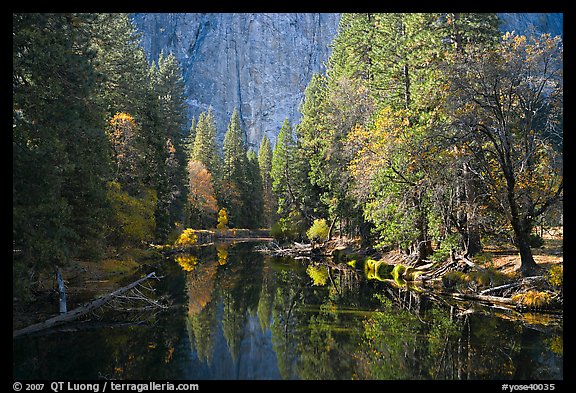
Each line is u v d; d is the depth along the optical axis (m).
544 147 17.28
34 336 12.21
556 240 24.42
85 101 15.25
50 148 12.59
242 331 13.49
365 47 33.06
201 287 21.19
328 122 32.28
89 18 15.76
